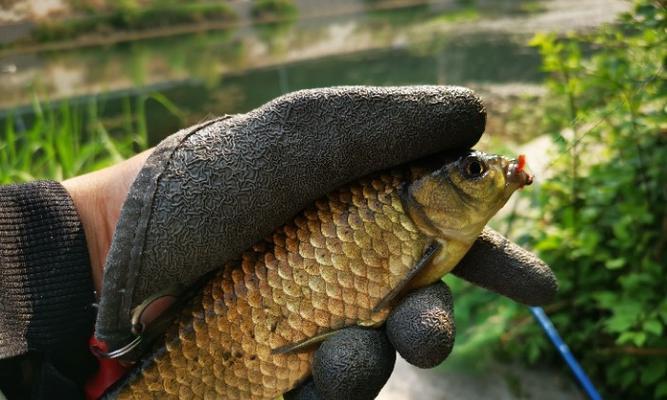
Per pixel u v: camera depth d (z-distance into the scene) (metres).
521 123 0.86
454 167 0.24
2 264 0.26
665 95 0.41
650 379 0.43
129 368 0.25
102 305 0.24
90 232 0.29
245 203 0.23
